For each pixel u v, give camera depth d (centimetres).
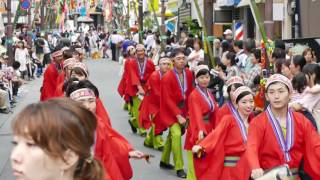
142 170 1201
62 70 1288
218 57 1697
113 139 693
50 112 286
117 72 3716
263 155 680
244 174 758
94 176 299
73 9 6400
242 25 2652
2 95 1941
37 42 3472
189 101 977
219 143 785
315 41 1289
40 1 4203
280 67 1120
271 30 1362
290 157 675
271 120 679
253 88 1273
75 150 287
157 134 1333
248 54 1379
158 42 2812
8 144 1440
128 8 4431
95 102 691
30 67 3092
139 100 1630
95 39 5419
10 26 2595
